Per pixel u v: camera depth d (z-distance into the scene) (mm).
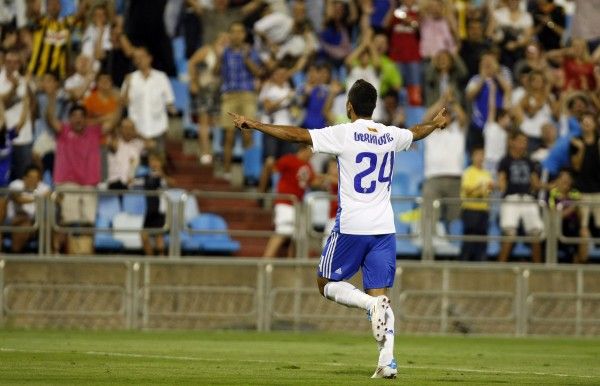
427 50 65812
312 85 63219
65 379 25234
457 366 33031
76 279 52844
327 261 27000
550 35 68812
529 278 56500
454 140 62312
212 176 63000
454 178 62031
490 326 56250
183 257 55156
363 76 64312
